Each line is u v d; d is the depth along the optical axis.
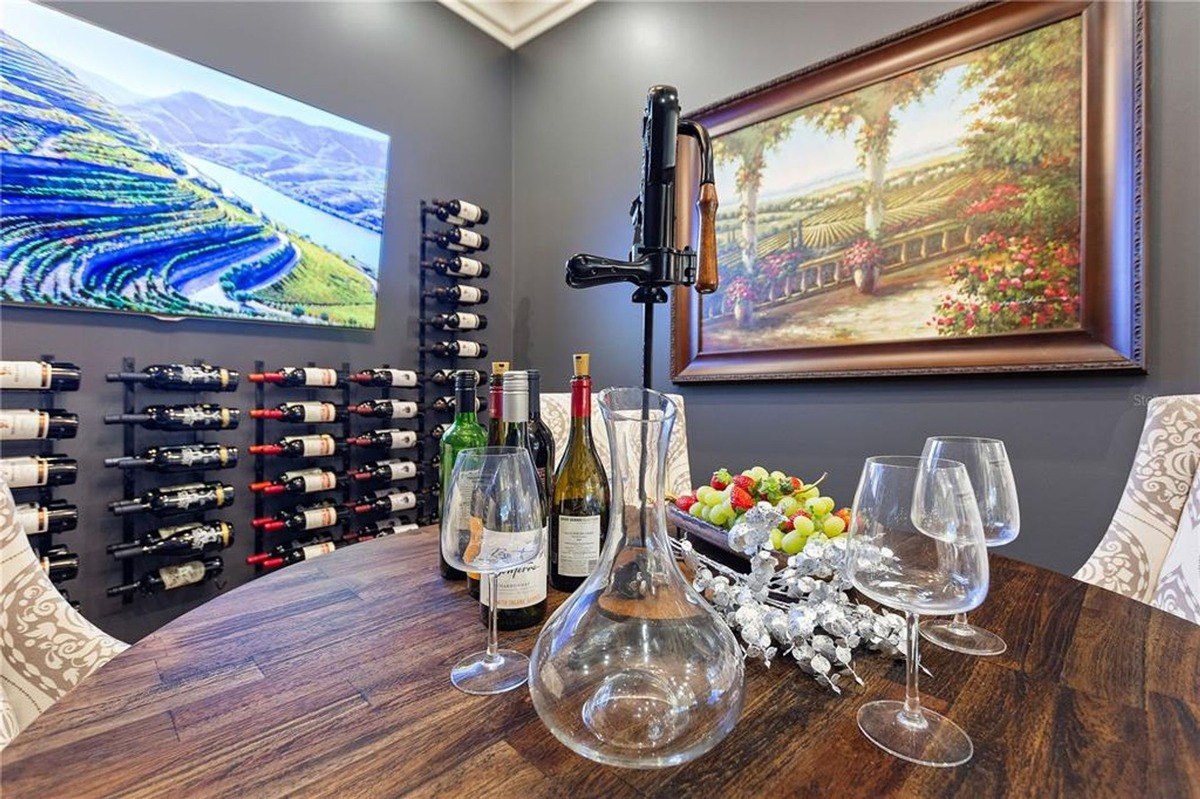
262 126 1.93
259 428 1.92
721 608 0.63
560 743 0.43
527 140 2.84
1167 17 1.36
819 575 0.65
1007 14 1.54
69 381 1.48
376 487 2.26
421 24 2.48
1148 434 1.09
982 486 0.83
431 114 2.51
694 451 2.20
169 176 1.72
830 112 1.85
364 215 2.21
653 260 0.64
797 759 0.41
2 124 1.44
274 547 1.98
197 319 1.80
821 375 1.84
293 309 2.01
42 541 1.51
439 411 2.48
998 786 0.38
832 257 1.84
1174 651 0.59
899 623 0.59
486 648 0.60
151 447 1.69
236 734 0.44
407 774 0.40
